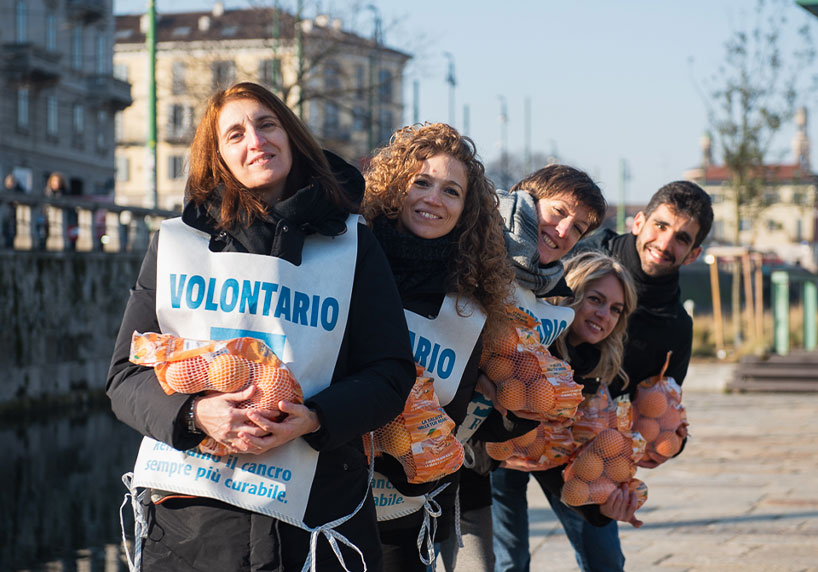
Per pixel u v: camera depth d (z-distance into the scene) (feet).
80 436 47.11
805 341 80.33
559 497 13.70
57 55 140.87
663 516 25.48
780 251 248.11
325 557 8.66
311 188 8.98
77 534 26.09
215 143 9.18
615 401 13.53
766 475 31.27
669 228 14.42
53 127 147.95
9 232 59.06
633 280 14.12
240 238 8.79
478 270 10.80
